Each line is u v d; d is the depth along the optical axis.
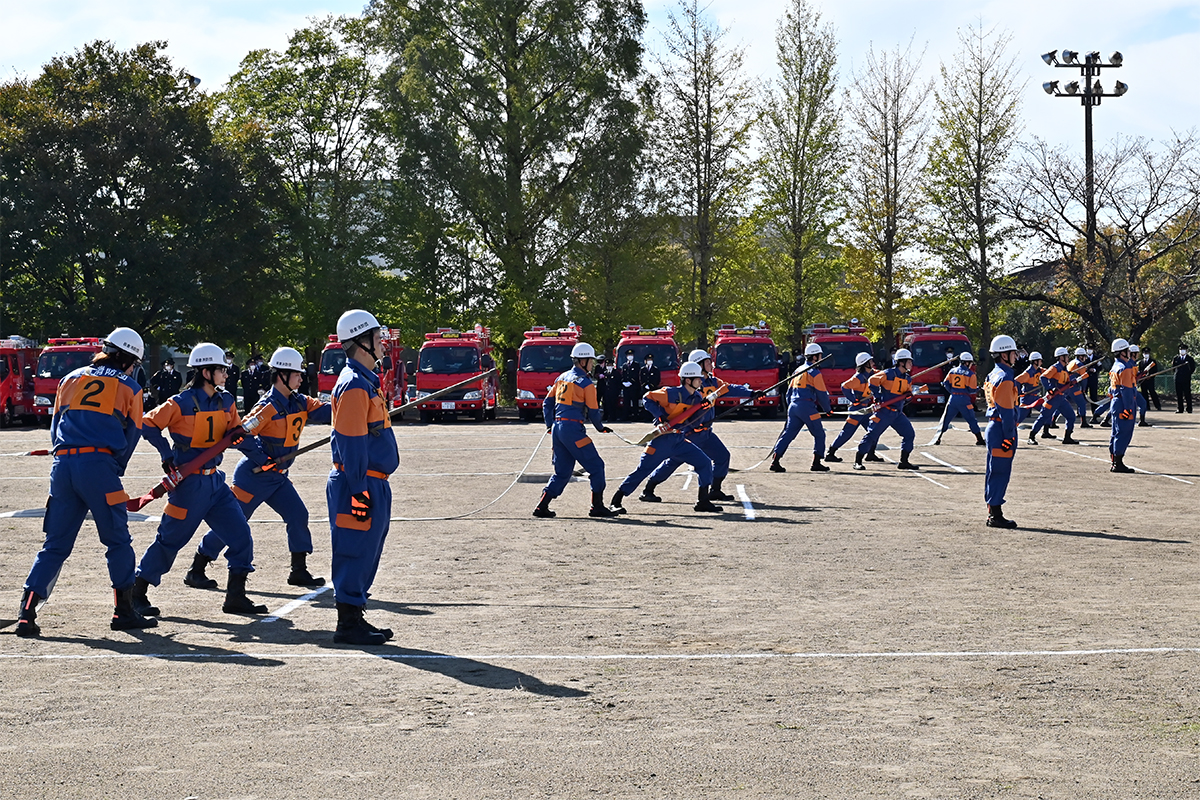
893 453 24.72
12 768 5.05
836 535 12.98
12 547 12.34
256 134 51.97
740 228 51.28
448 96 49.88
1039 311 62.31
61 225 46.00
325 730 5.62
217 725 5.72
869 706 6.05
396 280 53.28
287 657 7.23
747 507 15.66
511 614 8.64
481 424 39.34
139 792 4.74
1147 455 23.97
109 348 8.44
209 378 8.80
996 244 47.16
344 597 7.66
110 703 6.14
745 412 41.62
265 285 50.66
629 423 36.84
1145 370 38.94
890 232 49.34
